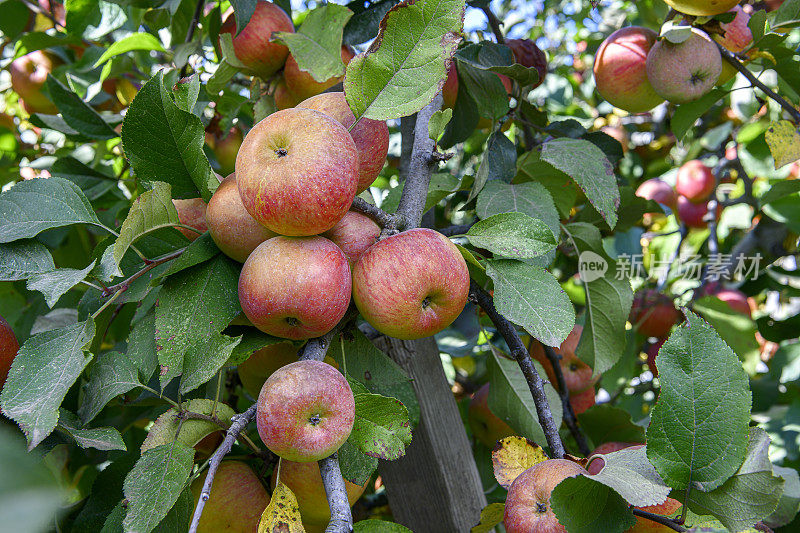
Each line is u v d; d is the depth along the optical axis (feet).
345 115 1.77
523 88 2.82
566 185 2.64
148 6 2.87
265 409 1.48
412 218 1.83
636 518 1.64
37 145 4.09
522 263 1.86
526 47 2.97
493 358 2.55
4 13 3.51
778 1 3.20
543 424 1.83
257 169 1.56
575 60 5.79
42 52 3.59
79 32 3.04
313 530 1.92
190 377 1.62
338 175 1.56
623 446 2.20
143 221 1.71
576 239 2.53
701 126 4.81
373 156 1.78
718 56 2.62
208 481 1.40
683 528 1.63
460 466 2.38
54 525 1.95
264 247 1.61
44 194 1.87
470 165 3.56
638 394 3.84
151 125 1.74
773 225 3.90
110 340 2.92
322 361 1.65
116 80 3.59
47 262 1.81
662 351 1.65
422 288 1.62
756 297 4.44
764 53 2.74
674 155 5.14
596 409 2.60
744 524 1.59
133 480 1.50
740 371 1.62
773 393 3.32
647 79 2.74
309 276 1.56
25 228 1.82
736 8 2.76
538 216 2.15
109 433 1.68
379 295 1.62
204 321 1.69
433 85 1.72
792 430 3.09
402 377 1.96
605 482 1.54
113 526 1.64
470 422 2.90
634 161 4.96
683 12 2.59
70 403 1.98
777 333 3.45
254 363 2.02
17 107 4.38
